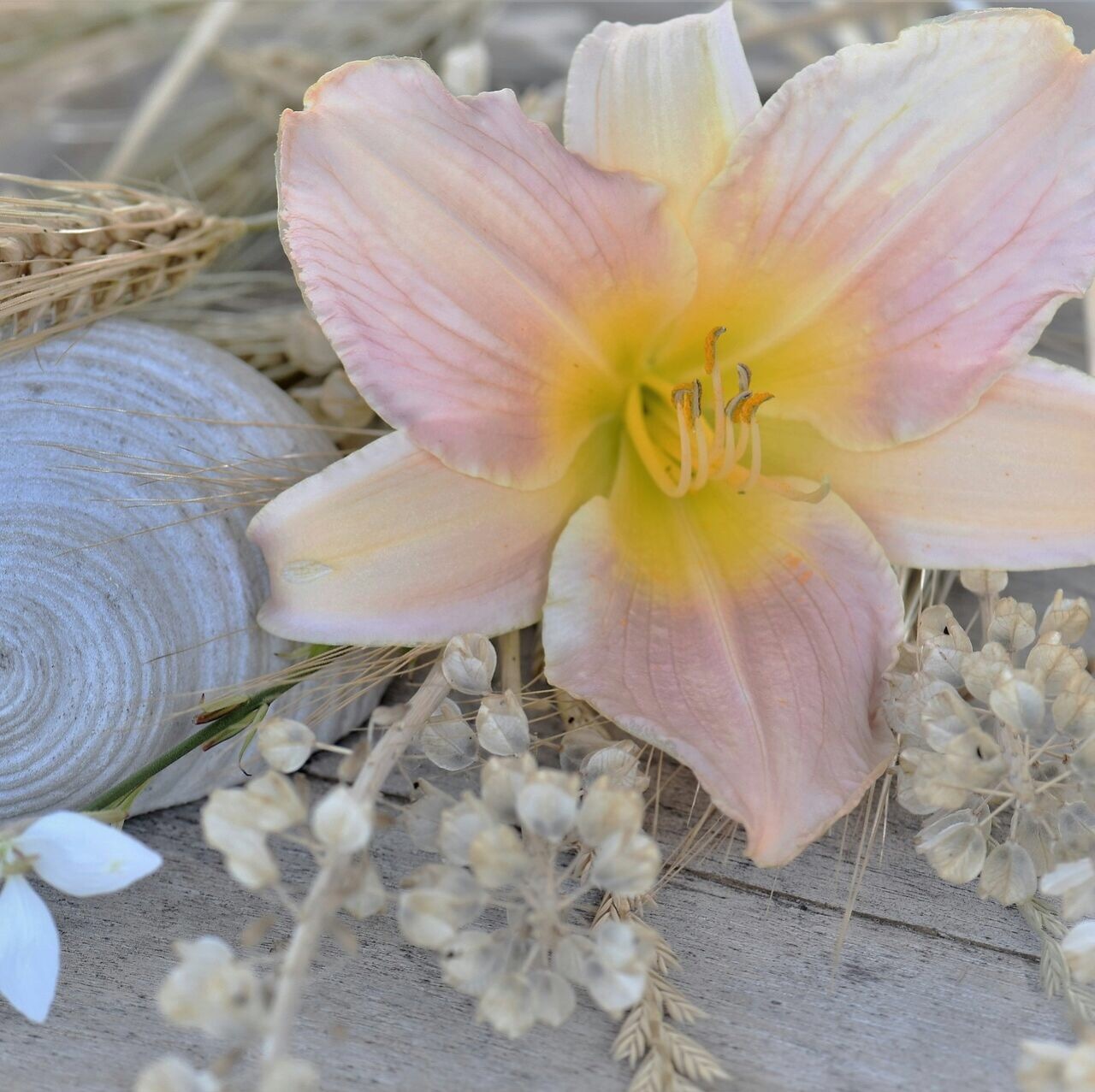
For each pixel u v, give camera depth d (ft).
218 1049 1.23
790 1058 1.23
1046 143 1.27
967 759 1.21
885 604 1.31
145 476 1.32
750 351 1.34
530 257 1.27
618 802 1.18
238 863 1.15
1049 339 1.60
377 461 1.28
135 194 1.41
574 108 1.31
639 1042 1.22
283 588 1.27
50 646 1.30
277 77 1.67
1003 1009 1.25
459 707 1.38
